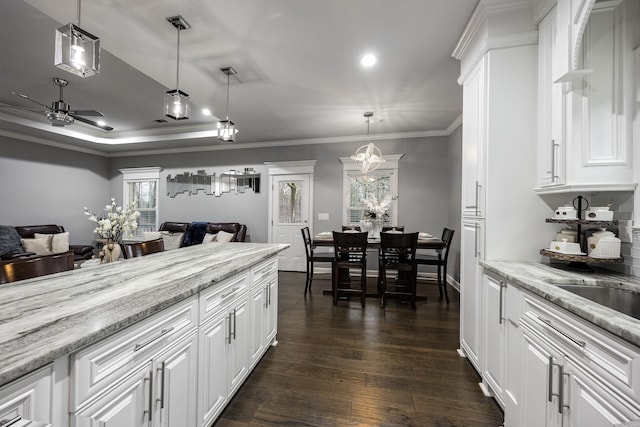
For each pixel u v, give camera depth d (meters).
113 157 6.55
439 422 1.57
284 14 2.00
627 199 1.52
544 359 1.22
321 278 4.96
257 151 5.73
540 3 1.75
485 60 1.91
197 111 4.30
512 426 1.47
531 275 1.48
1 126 4.46
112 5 1.86
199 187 6.04
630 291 1.33
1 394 0.60
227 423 1.55
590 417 0.97
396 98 3.47
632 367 0.83
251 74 2.85
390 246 3.33
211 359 1.43
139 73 3.06
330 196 5.34
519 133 1.85
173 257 2.00
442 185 4.85
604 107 1.51
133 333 0.96
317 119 4.25
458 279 4.25
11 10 2.04
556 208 1.81
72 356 0.76
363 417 1.60
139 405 0.98
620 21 1.49
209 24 2.09
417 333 2.70
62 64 1.51
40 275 1.50
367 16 2.03
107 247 2.56
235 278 1.70
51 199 5.44
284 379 1.96
